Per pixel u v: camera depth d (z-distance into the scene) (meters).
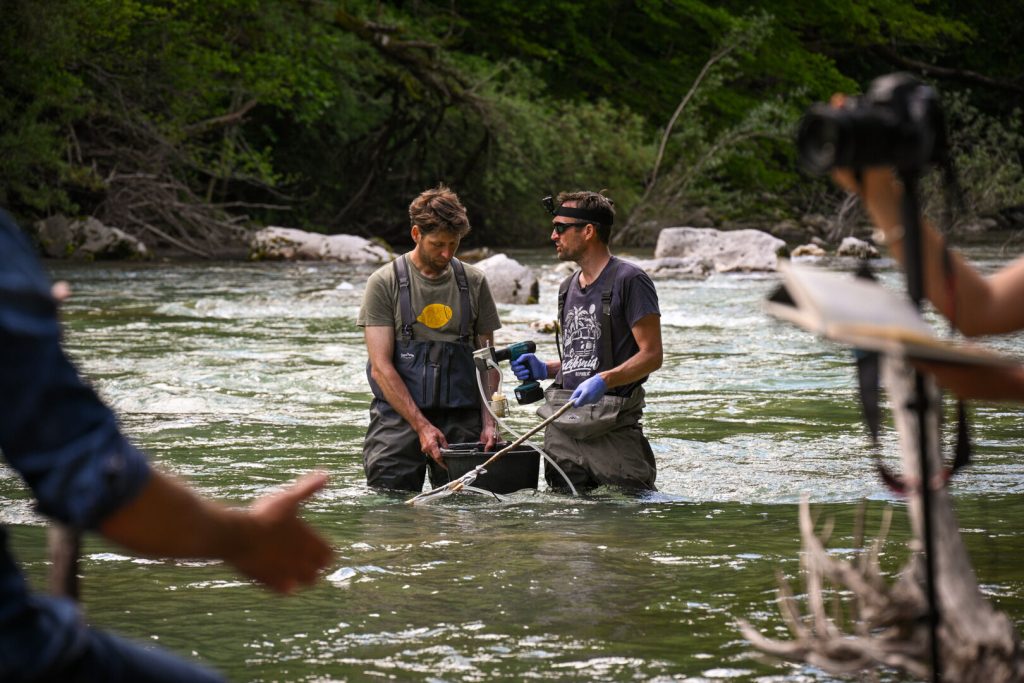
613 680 3.81
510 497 6.80
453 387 7.15
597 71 45.12
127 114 31.14
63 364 1.96
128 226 32.06
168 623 4.43
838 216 43.97
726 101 44.81
